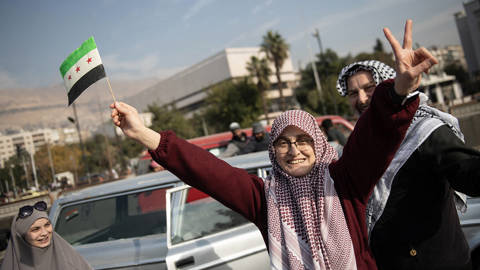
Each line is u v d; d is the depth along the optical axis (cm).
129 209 323
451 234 147
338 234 137
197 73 7862
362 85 178
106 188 344
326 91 3775
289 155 151
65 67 158
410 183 144
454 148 132
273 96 6581
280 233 148
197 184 151
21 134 15475
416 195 144
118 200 329
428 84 4594
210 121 4269
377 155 129
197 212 287
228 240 268
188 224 280
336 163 151
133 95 10769
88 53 152
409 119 120
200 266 257
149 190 322
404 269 146
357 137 135
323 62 4797
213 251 263
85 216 335
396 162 144
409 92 117
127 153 6275
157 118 4791
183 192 291
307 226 143
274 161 161
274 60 3644
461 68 7781
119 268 290
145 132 147
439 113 149
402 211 145
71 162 6372
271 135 158
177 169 149
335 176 148
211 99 4222
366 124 129
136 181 344
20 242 239
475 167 122
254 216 162
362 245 141
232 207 158
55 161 6425
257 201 160
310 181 151
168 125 4706
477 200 248
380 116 123
